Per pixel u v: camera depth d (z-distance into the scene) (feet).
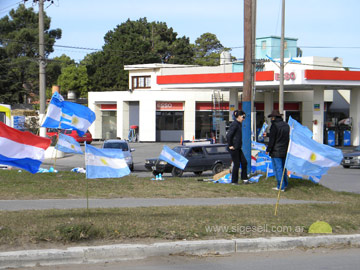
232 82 137.08
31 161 27.50
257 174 56.65
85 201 40.55
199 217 31.09
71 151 61.26
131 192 46.34
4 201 39.70
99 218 29.48
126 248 24.04
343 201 45.24
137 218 29.96
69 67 244.63
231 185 50.26
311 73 125.39
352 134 152.35
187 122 165.37
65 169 82.74
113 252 23.77
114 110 174.81
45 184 49.52
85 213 31.89
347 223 31.53
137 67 171.01
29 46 209.46
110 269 22.54
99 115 177.88
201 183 52.85
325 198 46.26
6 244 23.73
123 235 25.94
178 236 26.45
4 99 211.20
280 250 26.89
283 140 46.50
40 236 24.67
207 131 168.14
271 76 129.08
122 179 55.31
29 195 43.01
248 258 25.20
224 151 77.92
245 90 55.16
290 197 45.44
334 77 127.75
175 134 166.61
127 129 171.63
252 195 45.73
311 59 147.95
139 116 167.53
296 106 167.32
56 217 29.71
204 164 75.36
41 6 98.58
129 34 256.73
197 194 45.78
